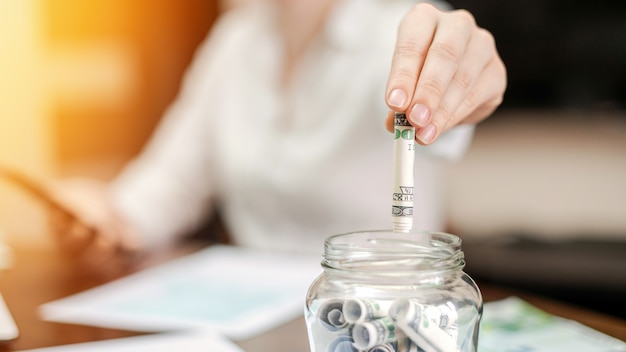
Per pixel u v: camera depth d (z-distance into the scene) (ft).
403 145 2.11
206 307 2.91
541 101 6.37
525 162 6.56
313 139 4.49
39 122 7.73
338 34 4.46
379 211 4.45
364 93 4.34
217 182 5.07
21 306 2.96
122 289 3.14
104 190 4.41
